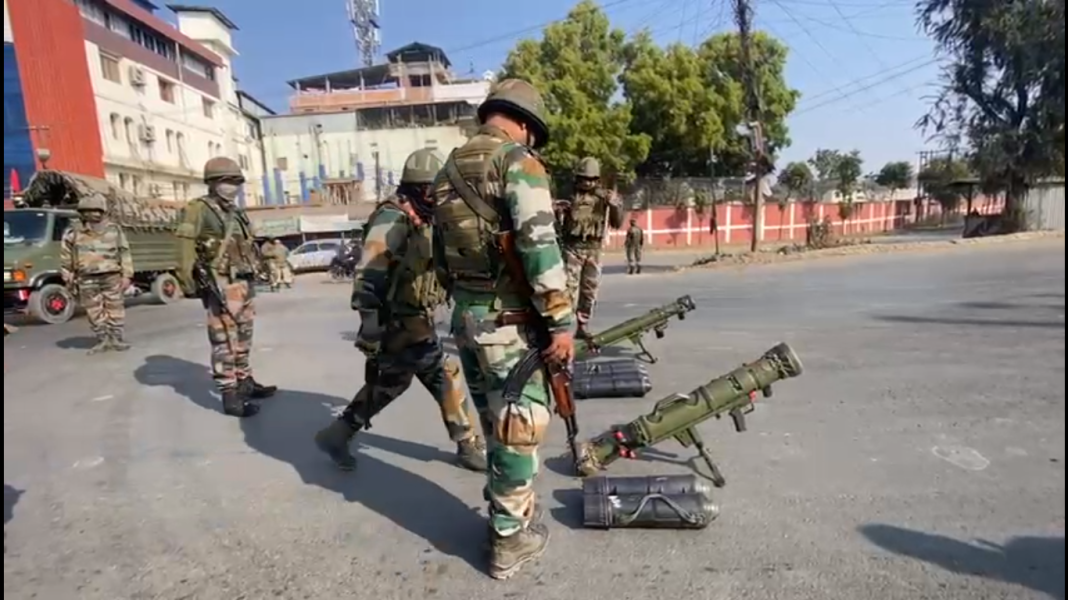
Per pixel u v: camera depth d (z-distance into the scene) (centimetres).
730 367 487
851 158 4672
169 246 1221
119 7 2653
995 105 2253
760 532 232
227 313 390
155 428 369
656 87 2856
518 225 188
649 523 234
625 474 285
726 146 3092
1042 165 2150
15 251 842
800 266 1541
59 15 2312
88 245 599
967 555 211
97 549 231
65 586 208
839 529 232
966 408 365
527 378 202
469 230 198
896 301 840
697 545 224
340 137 4000
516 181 189
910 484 267
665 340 602
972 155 2294
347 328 754
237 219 398
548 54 2858
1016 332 591
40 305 857
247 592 204
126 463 314
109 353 607
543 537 224
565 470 293
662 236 2948
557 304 192
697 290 1084
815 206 3294
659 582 203
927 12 2253
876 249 1855
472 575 211
